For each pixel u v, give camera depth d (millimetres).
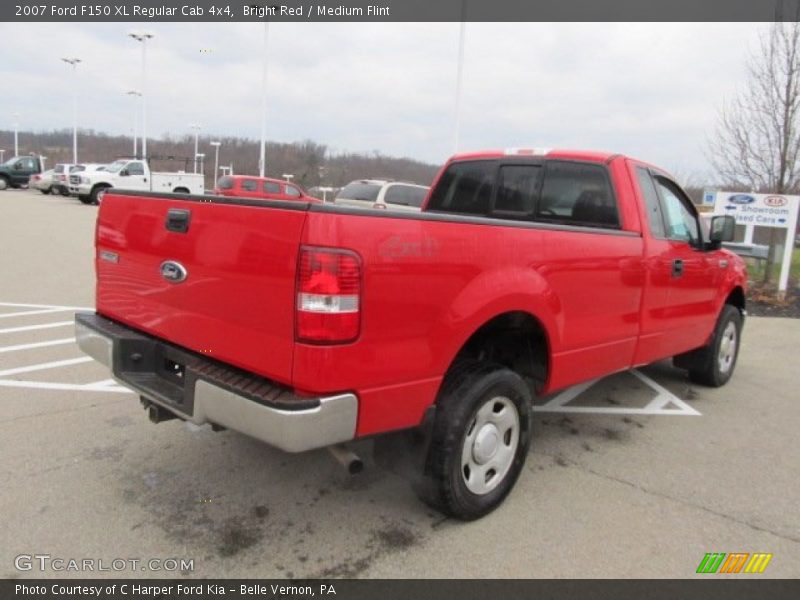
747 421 5031
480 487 3260
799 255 16688
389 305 2633
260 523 3189
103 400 4785
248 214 2660
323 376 2490
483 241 3020
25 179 39094
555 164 4676
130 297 3412
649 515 3439
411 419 2846
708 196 14859
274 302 2564
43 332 6871
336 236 2455
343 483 3631
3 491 3381
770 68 11781
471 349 3545
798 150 11883
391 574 2822
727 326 5793
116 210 3492
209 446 4047
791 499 3693
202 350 2949
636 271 4148
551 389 3688
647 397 5582
